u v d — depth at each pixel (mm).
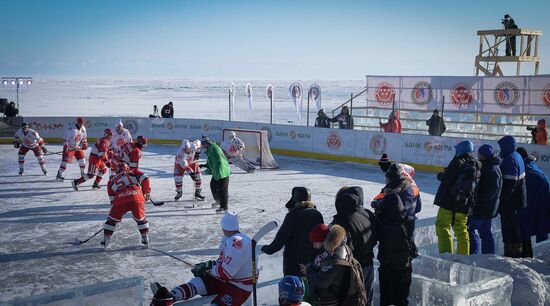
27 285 7551
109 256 8844
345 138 19969
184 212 11883
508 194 7336
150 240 9734
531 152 15586
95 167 14188
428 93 21219
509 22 22672
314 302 4383
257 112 48000
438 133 18344
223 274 5258
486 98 19797
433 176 16875
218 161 11469
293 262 5324
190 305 5078
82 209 12164
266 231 5113
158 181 15781
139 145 9320
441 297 5074
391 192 5289
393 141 18594
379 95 22656
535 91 18641
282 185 15250
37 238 9867
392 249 5172
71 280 7750
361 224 4965
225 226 5406
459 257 6344
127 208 9148
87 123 25375
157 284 5168
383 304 5367
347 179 16312
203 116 43625
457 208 6777
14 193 13922
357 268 4305
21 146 16641
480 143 16516
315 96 23031
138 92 102750
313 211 5363
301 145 21312
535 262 6637
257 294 5914
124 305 4676
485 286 5027
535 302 5523
